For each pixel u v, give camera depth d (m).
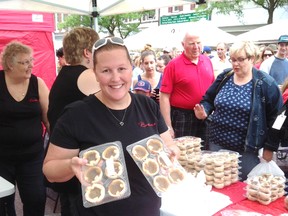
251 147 2.35
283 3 14.71
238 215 1.56
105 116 1.30
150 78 4.04
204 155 2.11
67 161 1.21
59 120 1.31
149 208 1.32
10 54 2.30
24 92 2.45
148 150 1.34
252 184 1.81
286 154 3.64
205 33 9.71
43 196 2.57
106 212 1.27
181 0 3.82
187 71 3.15
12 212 2.84
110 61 1.21
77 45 1.82
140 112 1.38
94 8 4.46
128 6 4.43
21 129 2.42
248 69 2.38
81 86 1.75
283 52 5.29
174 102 3.29
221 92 2.53
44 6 4.40
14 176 2.51
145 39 10.90
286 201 1.67
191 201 1.51
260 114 2.32
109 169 1.24
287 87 2.74
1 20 5.11
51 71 5.85
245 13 20.11
